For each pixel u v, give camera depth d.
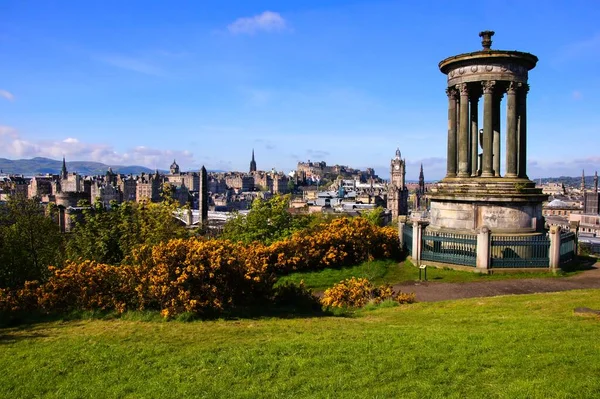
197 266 17.36
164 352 12.95
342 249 27.42
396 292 20.61
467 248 25.28
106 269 18.61
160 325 16.05
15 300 18.09
